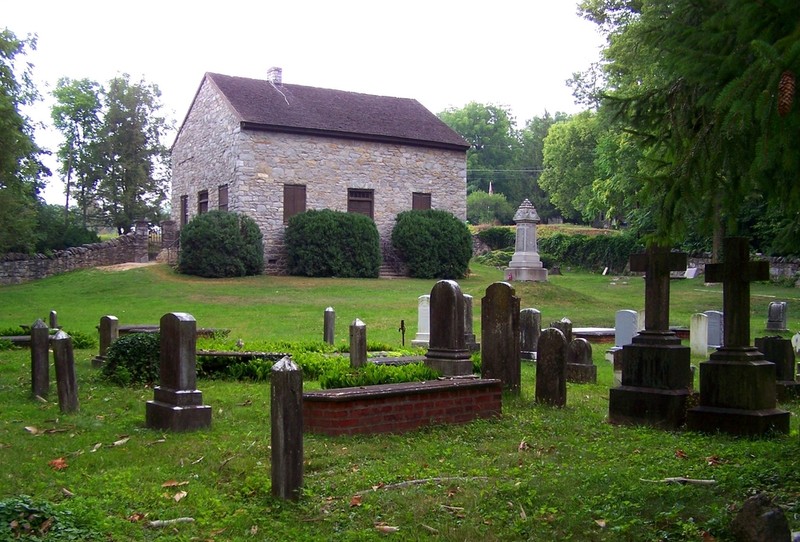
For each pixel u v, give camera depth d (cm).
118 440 868
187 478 713
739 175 692
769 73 565
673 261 996
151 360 1288
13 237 3634
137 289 3152
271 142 3634
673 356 984
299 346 1628
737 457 762
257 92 3838
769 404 922
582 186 6638
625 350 1023
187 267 3450
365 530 580
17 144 2842
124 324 2341
